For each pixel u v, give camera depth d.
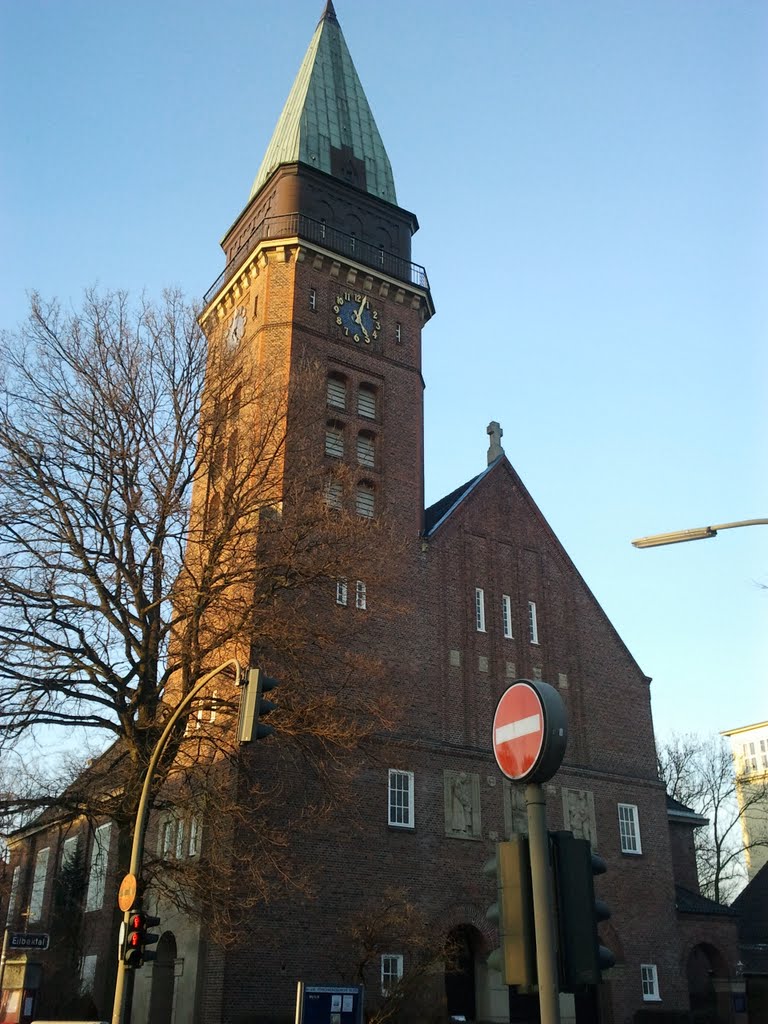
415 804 33.75
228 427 26.88
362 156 47.09
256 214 45.00
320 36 50.69
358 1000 21.58
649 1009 36.72
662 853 40.50
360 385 40.81
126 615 23.89
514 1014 33.62
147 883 22.16
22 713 22.64
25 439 24.53
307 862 30.16
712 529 15.20
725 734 112.56
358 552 26.70
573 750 39.84
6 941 28.30
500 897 6.84
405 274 44.50
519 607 40.78
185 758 28.53
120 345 26.06
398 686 35.09
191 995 28.28
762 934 57.47
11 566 23.56
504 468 43.31
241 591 27.55
